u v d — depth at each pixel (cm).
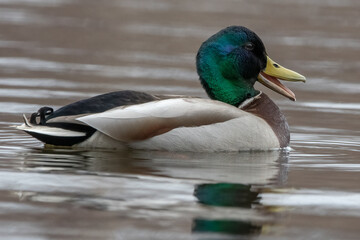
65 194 1044
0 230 901
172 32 2789
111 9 3262
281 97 1991
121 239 883
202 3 3466
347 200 1067
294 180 1170
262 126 1360
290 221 969
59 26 2850
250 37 1441
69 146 1300
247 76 1441
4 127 1500
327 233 930
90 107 1282
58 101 1764
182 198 1042
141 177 1143
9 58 2291
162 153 1298
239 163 1264
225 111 1329
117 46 2556
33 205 993
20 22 2877
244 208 1012
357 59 2467
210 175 1173
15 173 1144
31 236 884
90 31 2788
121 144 1291
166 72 2200
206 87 1442
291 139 1502
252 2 3525
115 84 1991
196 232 913
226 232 919
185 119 1298
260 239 904
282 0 3616
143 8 3300
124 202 1016
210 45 1436
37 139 1362
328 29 2948
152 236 895
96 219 946
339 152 1392
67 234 893
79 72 2139
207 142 1307
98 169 1179
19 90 1867
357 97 1972
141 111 1282
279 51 2509
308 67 2322
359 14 3328
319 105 1873
